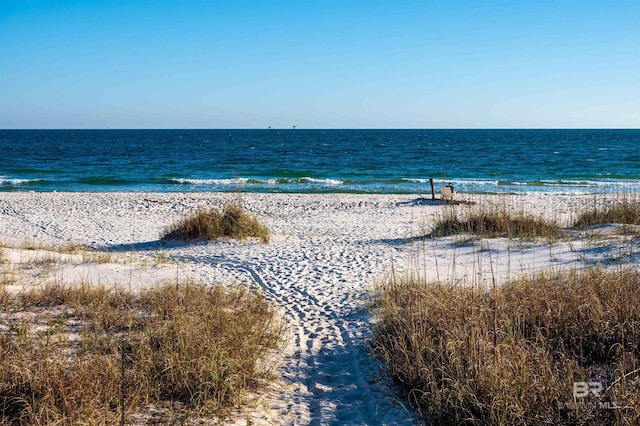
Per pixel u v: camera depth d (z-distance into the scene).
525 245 10.84
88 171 40.78
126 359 5.27
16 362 4.73
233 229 14.09
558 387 4.17
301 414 4.66
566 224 13.70
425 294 6.60
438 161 50.00
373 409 4.71
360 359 5.89
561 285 6.61
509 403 4.07
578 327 5.26
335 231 15.85
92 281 9.19
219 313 6.64
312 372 5.65
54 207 21.38
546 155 57.56
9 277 8.91
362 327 6.95
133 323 6.48
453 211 15.81
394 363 5.27
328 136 138.50
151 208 21.28
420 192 28.88
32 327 6.32
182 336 5.59
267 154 61.44
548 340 5.17
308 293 8.88
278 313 7.77
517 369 4.36
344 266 10.75
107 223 17.72
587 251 9.56
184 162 49.47
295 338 6.72
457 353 4.84
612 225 11.77
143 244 13.98
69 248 12.51
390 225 16.95
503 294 6.40
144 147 77.88
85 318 6.73
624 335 4.98
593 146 78.12
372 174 39.09
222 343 5.57
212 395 4.73
